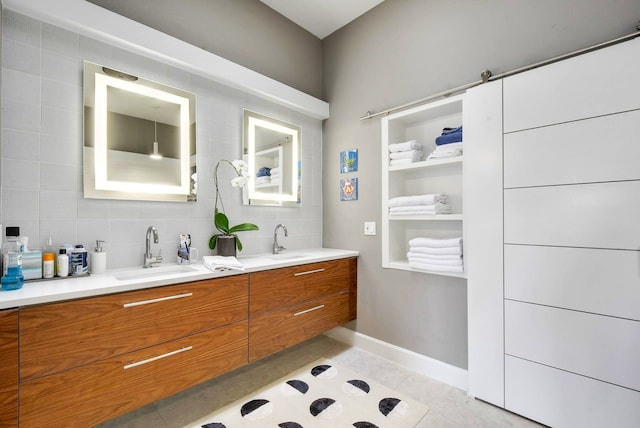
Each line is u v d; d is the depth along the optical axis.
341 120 2.65
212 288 1.54
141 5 1.77
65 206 1.49
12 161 1.36
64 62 1.50
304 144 2.66
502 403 1.61
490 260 1.66
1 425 0.99
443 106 1.97
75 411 1.13
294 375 1.97
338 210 2.65
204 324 1.51
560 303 1.44
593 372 1.35
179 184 1.88
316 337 2.67
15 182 1.36
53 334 1.08
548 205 1.48
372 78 2.42
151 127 1.77
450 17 1.98
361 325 2.43
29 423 1.04
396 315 2.20
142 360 1.30
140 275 1.61
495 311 1.64
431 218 1.95
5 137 1.34
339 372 2.02
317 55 2.82
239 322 1.66
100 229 1.59
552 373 1.46
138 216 1.72
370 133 2.41
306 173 2.67
